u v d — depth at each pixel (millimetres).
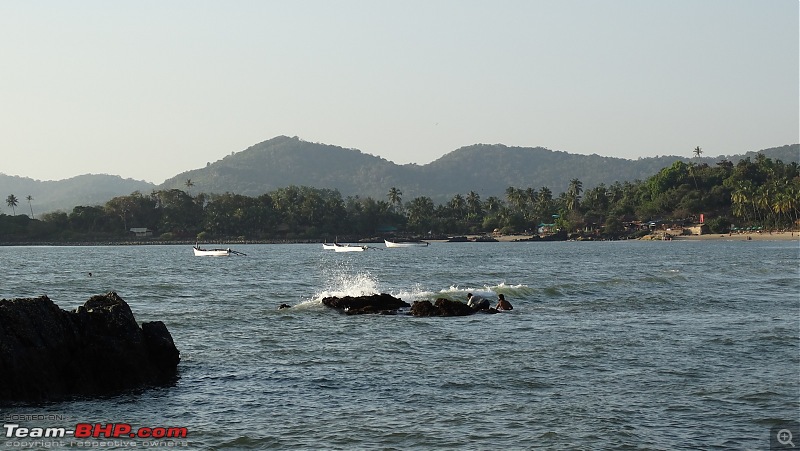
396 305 51438
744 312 51062
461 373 31125
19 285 84250
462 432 23156
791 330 42125
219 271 114438
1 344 26000
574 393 27672
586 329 42906
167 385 29328
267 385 29281
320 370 31875
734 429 23250
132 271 116312
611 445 21875
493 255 179125
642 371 31312
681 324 44938
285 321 46406
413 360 33906
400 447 21875
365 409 25797
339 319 47188
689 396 27094
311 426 23906
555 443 22094
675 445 21875
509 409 25609
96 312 29516
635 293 64312
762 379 29641
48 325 27562
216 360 34062
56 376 27328
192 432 23422
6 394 25953
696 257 146250
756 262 120500
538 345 37562
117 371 28578
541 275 95000
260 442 22453
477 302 50562
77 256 196625
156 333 30703
